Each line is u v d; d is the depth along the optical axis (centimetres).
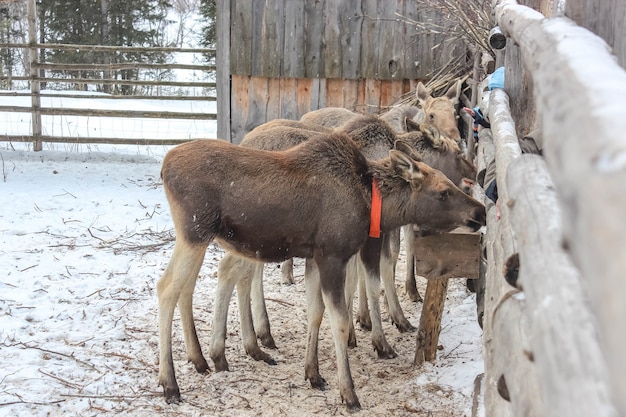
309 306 524
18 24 2912
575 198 109
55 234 873
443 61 1123
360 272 642
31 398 487
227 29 1119
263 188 489
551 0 535
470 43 987
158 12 3064
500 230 332
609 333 94
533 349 166
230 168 491
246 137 629
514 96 527
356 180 505
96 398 493
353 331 600
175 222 498
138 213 972
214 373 542
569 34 194
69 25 2727
